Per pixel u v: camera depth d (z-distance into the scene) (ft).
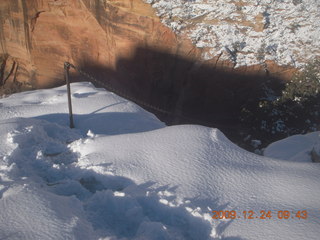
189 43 66.03
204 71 66.95
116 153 22.70
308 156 32.53
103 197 18.61
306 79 61.26
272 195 17.88
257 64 65.41
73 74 84.02
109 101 37.50
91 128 31.81
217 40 65.77
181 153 21.70
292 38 65.51
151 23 66.59
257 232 15.33
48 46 84.74
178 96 70.79
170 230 16.44
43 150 24.81
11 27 87.35
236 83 67.15
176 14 65.72
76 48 80.79
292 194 17.76
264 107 62.44
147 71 71.15
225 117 69.00
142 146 22.99
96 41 76.79
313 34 64.69
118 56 72.95
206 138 23.27
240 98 68.03
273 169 20.27
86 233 15.28
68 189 19.85
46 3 78.23
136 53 70.33
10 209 15.88
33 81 92.17
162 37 67.05
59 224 15.17
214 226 16.08
